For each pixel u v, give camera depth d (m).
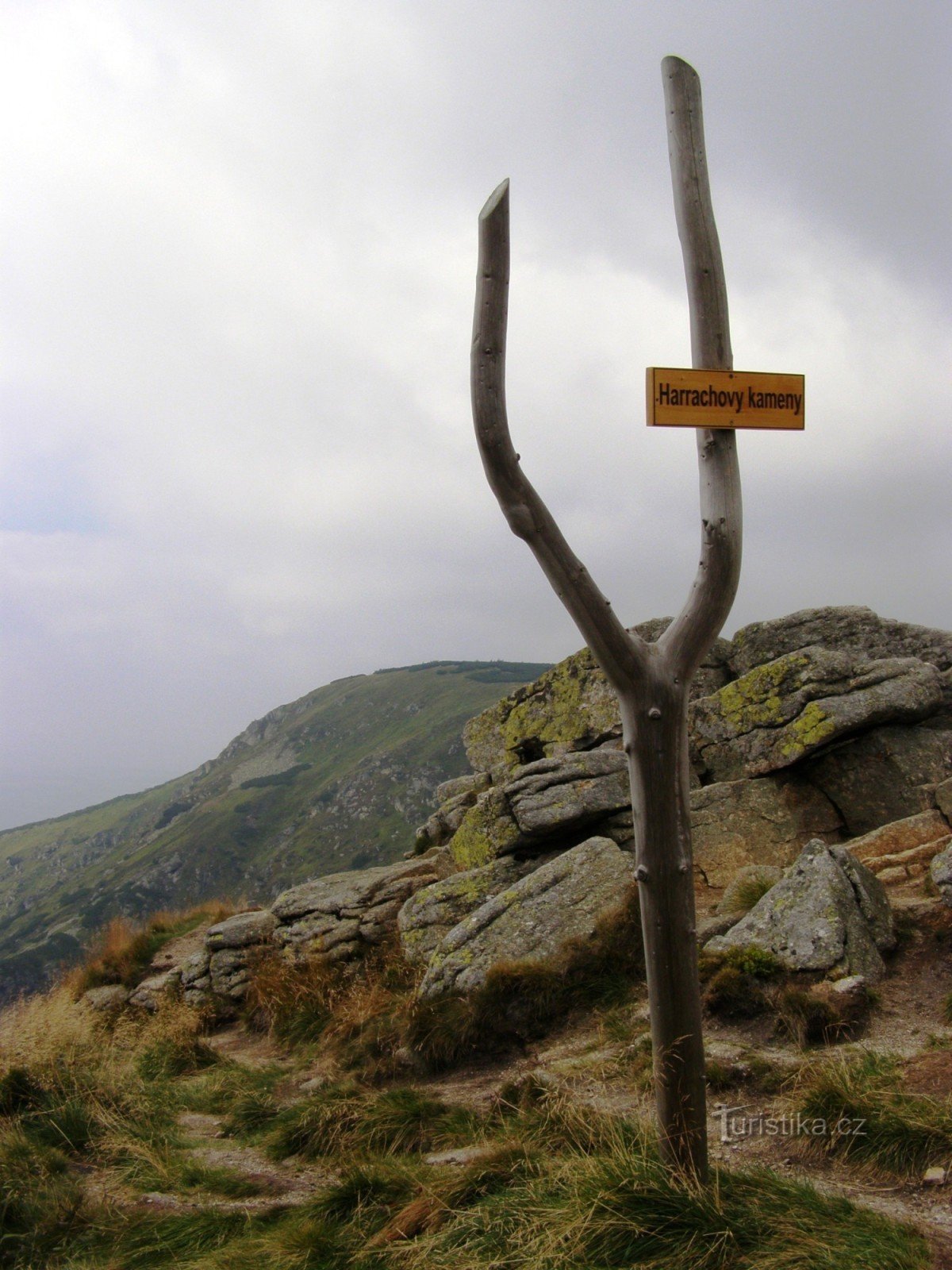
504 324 5.34
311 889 16.41
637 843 5.70
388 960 13.69
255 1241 6.77
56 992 17.75
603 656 5.55
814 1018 8.16
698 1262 5.12
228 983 15.92
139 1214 7.50
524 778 14.15
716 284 5.64
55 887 194.50
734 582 5.61
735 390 5.52
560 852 13.76
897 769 12.98
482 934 11.45
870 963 8.80
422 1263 5.81
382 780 177.50
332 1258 6.31
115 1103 10.04
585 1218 5.56
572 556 5.49
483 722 18.12
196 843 167.25
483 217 5.26
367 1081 10.34
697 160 5.68
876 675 13.55
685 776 5.70
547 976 10.35
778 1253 5.05
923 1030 7.92
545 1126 7.34
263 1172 8.34
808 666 13.68
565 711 16.59
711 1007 8.88
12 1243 7.24
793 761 13.22
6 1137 8.77
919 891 10.33
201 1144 9.44
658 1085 5.80
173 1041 13.40
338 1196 7.09
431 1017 10.54
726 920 10.30
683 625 5.66
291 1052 12.91
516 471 5.38
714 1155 6.72
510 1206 6.08
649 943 5.72
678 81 5.70
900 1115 6.35
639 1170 5.82
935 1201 5.67
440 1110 8.64
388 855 155.50
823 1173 6.26
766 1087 7.50
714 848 13.02
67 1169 8.51
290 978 14.58
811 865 9.66
